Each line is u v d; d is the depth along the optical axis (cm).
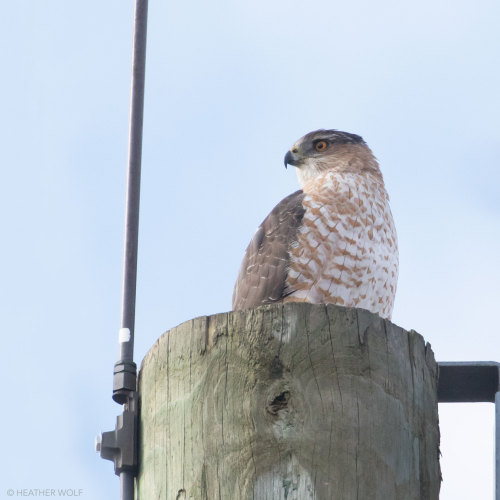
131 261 1009
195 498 787
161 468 819
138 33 1135
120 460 860
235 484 781
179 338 847
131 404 889
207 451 797
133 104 1088
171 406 831
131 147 1062
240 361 816
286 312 825
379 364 823
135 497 858
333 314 827
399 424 815
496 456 886
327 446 786
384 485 787
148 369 873
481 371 957
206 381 819
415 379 845
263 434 791
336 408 800
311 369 811
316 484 774
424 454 830
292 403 800
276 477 779
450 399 982
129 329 968
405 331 855
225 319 834
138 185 1045
